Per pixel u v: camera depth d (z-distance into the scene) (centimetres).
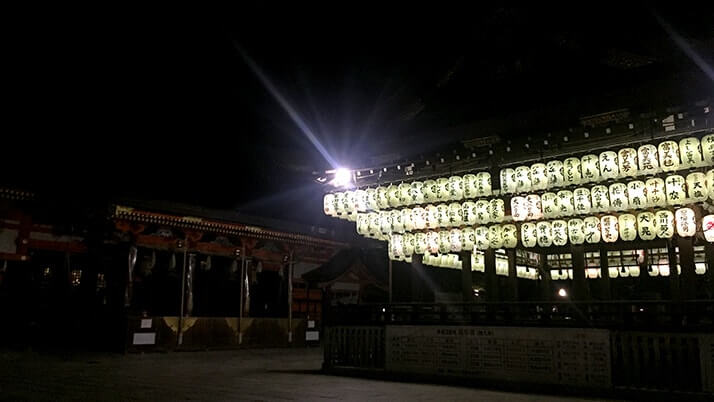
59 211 2108
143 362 1689
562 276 1802
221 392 1056
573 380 1116
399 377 1341
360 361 1430
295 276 2816
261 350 2378
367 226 1630
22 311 2241
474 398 1023
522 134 1329
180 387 1119
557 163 1252
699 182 1091
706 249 1116
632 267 1670
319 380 1280
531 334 1178
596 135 1218
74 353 1916
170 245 2250
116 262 2211
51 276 2339
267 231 2572
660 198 1131
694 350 1011
